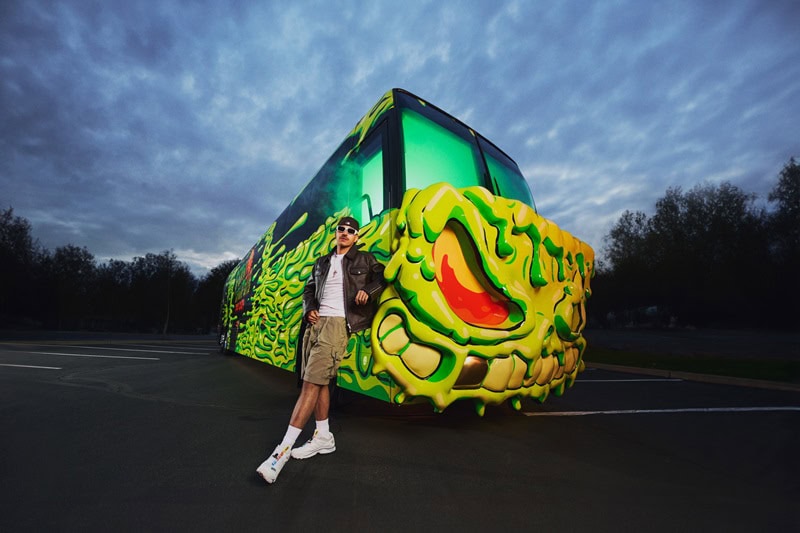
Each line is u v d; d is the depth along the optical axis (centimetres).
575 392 632
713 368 882
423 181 368
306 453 273
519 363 336
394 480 241
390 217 335
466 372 306
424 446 310
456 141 433
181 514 194
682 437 358
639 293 3388
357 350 348
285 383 677
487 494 224
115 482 232
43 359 977
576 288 418
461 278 318
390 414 421
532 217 363
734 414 461
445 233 316
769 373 790
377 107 434
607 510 208
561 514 202
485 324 322
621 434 364
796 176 2739
